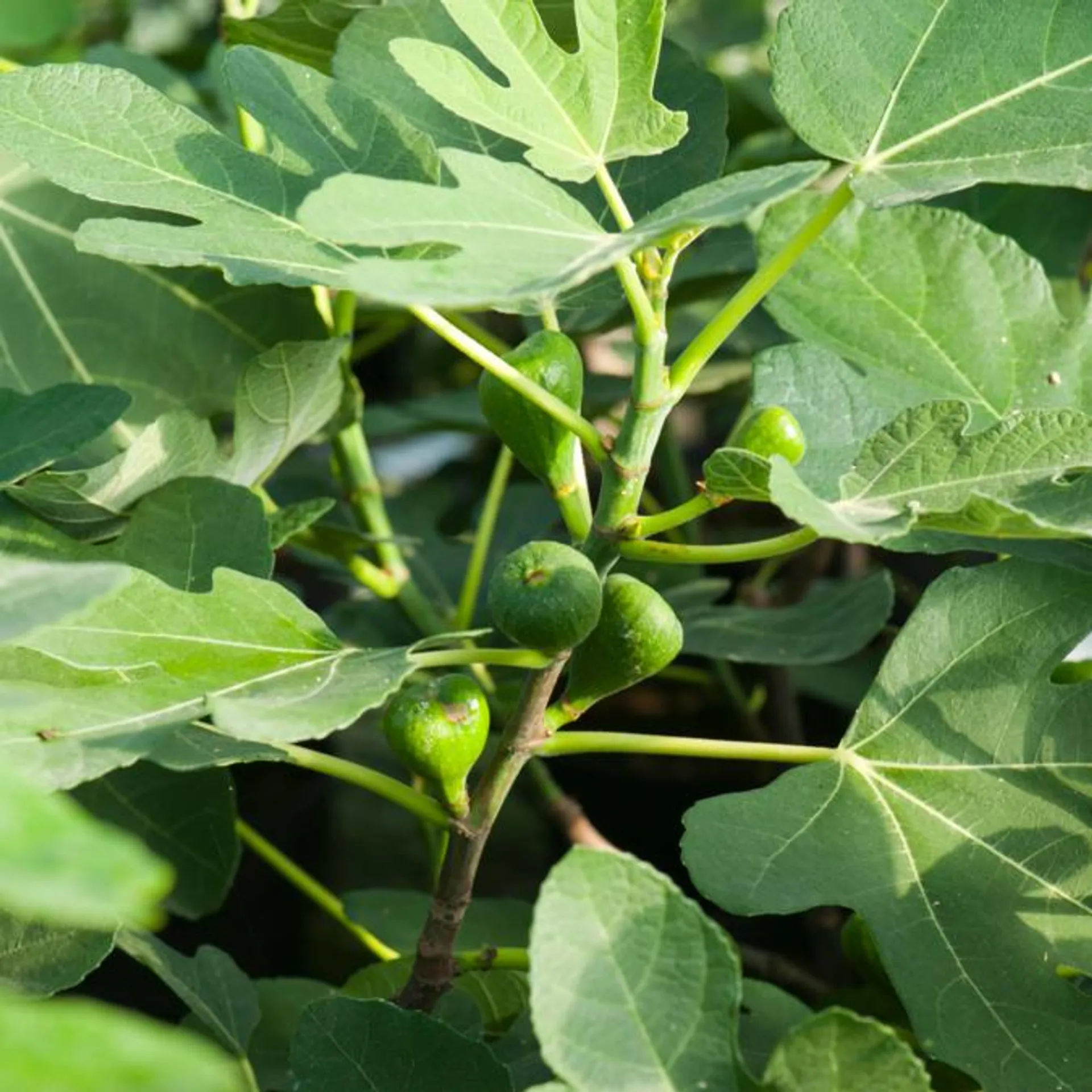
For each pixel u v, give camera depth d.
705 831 1.12
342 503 1.58
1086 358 1.23
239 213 1.12
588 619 1.05
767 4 2.02
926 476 1.09
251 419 1.23
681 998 0.98
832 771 1.14
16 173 1.29
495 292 0.98
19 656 1.09
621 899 0.98
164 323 1.32
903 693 1.15
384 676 1.05
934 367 1.23
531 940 0.97
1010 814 1.13
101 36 1.97
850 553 1.72
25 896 0.67
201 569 1.17
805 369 1.21
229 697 1.05
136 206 1.11
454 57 1.06
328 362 1.22
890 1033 0.98
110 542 1.17
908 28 1.14
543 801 1.47
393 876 1.62
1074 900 1.12
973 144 1.12
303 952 1.57
